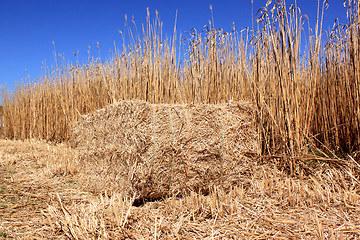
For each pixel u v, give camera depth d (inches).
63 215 92.7
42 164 188.1
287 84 151.3
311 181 131.0
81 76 303.3
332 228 81.9
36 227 87.4
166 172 107.5
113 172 117.1
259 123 159.0
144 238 77.2
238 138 123.0
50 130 328.2
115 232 80.3
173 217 91.4
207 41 194.2
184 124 109.9
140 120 104.2
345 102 163.2
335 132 167.9
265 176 129.5
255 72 170.6
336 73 172.7
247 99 175.2
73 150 245.8
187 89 209.6
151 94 209.2
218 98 186.1
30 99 368.5
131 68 230.5
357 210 93.8
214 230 82.5
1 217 96.0
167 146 106.2
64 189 133.4
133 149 102.7
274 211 96.3
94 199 116.5
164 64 211.8
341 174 130.1
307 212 94.8
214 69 189.3
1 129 454.9
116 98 252.2
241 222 88.5
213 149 114.9
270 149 157.6
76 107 297.7
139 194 106.2
